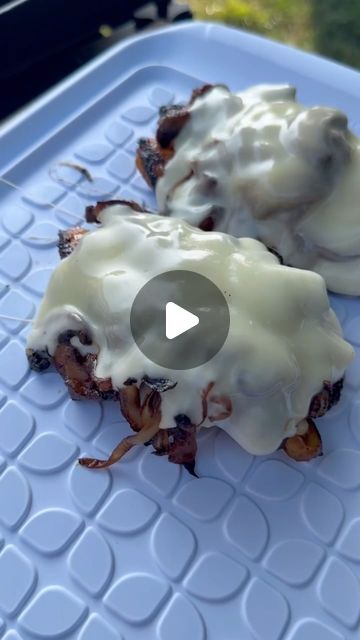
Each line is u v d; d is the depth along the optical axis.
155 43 0.38
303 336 0.25
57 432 0.26
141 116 0.35
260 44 0.36
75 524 0.24
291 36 0.56
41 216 0.32
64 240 0.29
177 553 0.24
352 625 0.23
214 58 0.37
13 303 0.29
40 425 0.27
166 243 0.26
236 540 0.24
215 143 0.29
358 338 0.28
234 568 0.24
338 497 0.25
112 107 0.36
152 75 0.37
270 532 0.24
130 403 0.25
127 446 0.25
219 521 0.24
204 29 0.37
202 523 0.24
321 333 0.25
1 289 0.30
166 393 0.24
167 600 0.23
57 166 0.33
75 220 0.32
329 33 0.55
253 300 0.24
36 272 0.30
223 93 0.30
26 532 0.24
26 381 0.27
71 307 0.25
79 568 0.24
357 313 0.29
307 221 0.28
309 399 0.25
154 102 0.36
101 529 0.24
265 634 0.22
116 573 0.24
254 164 0.28
